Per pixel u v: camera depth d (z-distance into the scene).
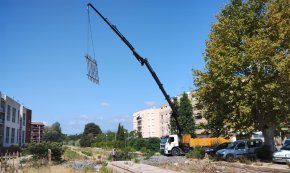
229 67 30.16
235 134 33.56
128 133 130.00
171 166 29.88
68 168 27.75
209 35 34.00
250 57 29.14
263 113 30.19
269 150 31.72
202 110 35.41
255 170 24.94
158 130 147.75
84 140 155.88
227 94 30.75
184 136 45.50
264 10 32.06
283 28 29.39
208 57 33.25
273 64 28.48
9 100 81.12
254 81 28.81
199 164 28.95
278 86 28.11
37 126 169.25
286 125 32.97
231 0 33.06
